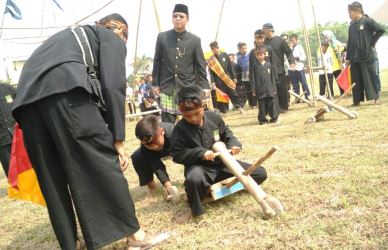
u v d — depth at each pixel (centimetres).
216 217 341
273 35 993
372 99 884
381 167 408
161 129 394
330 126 690
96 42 289
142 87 1520
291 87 1241
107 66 279
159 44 616
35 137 276
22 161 329
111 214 274
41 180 280
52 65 270
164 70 614
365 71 877
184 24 607
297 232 287
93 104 273
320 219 304
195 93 340
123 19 322
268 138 668
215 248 284
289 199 355
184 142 355
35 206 479
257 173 371
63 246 281
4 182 665
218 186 356
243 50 1302
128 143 862
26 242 367
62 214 279
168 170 530
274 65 984
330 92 1148
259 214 333
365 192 344
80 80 263
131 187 490
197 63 615
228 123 990
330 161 457
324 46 1262
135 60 1283
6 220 438
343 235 274
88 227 270
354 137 570
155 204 407
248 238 293
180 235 319
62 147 268
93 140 270
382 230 274
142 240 298
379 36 867
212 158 343
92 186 271
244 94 1305
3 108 568
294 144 586
